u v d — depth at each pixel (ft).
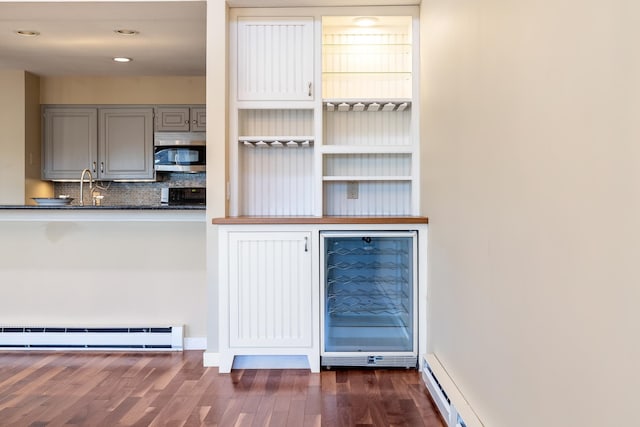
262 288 10.80
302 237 10.80
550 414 4.75
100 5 11.73
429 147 10.63
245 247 10.80
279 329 10.83
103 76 19.26
